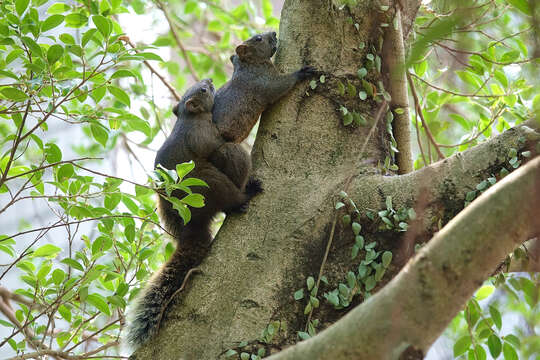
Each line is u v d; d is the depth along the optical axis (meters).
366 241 6.57
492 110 9.65
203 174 7.66
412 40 8.76
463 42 2.99
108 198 7.45
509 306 9.12
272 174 7.20
